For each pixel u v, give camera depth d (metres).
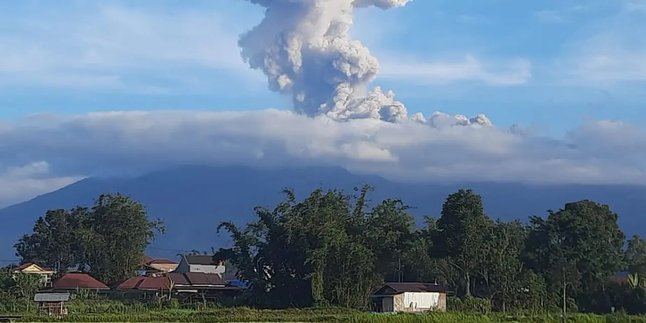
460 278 89.50
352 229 92.81
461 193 88.12
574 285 81.69
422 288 83.38
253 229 94.06
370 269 86.44
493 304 83.44
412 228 93.44
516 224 93.56
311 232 88.75
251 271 92.94
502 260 84.19
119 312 77.00
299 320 63.72
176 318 64.81
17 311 78.94
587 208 85.12
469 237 85.69
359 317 59.66
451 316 57.56
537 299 80.69
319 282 85.38
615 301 80.00
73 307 80.75
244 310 74.19
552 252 82.94
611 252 83.75
